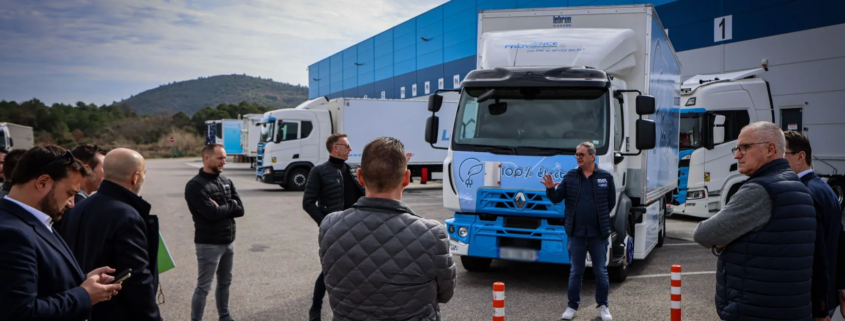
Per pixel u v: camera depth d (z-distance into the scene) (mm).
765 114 13305
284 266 8141
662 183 8828
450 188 7066
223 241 5094
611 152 6680
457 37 30969
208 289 5070
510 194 6766
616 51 7285
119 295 3045
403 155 2668
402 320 2518
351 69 44031
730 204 3102
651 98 6656
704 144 12797
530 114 6992
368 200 2625
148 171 34500
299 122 20141
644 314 5898
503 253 6836
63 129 78250
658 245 9805
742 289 3047
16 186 2535
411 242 2518
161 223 12469
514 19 8164
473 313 5914
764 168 3111
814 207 3131
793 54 14773
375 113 20375
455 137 7172
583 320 5672
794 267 2945
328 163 5488
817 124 13883
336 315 2619
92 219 3070
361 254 2527
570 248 5766
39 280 2443
